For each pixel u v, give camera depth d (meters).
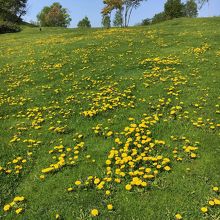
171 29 39.03
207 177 8.87
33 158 10.79
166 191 8.48
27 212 8.27
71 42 32.09
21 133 12.75
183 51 24.05
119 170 9.27
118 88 16.42
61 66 22.03
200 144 10.58
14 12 100.38
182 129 11.67
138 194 8.45
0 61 26.28
